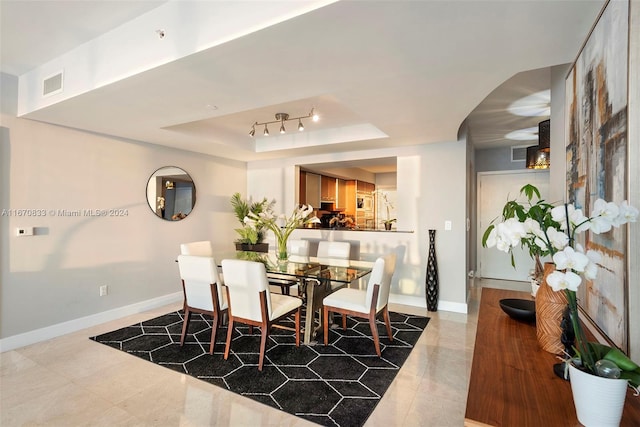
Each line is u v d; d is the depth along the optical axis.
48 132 3.18
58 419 1.97
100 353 2.86
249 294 2.63
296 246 4.51
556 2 1.30
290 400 2.17
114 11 1.90
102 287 3.64
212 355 2.83
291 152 4.87
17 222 2.99
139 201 4.03
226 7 1.60
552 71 2.33
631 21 0.96
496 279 5.83
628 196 0.98
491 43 1.63
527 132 4.60
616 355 0.84
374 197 8.60
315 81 2.12
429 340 3.18
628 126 0.98
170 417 2.00
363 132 4.11
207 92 2.31
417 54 1.74
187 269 2.93
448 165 4.16
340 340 3.17
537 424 0.82
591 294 1.35
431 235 4.16
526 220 1.02
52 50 2.41
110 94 2.34
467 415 0.86
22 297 3.03
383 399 2.19
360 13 1.37
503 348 1.28
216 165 5.13
